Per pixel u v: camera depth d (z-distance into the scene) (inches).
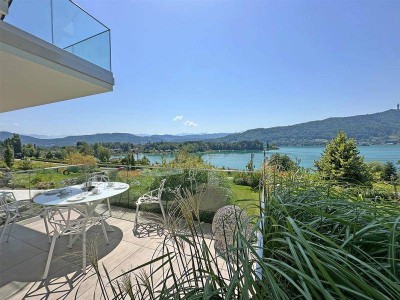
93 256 39.8
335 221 40.1
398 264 29.6
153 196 160.6
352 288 25.4
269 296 26.0
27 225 149.2
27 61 124.3
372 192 56.0
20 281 90.9
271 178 64.9
